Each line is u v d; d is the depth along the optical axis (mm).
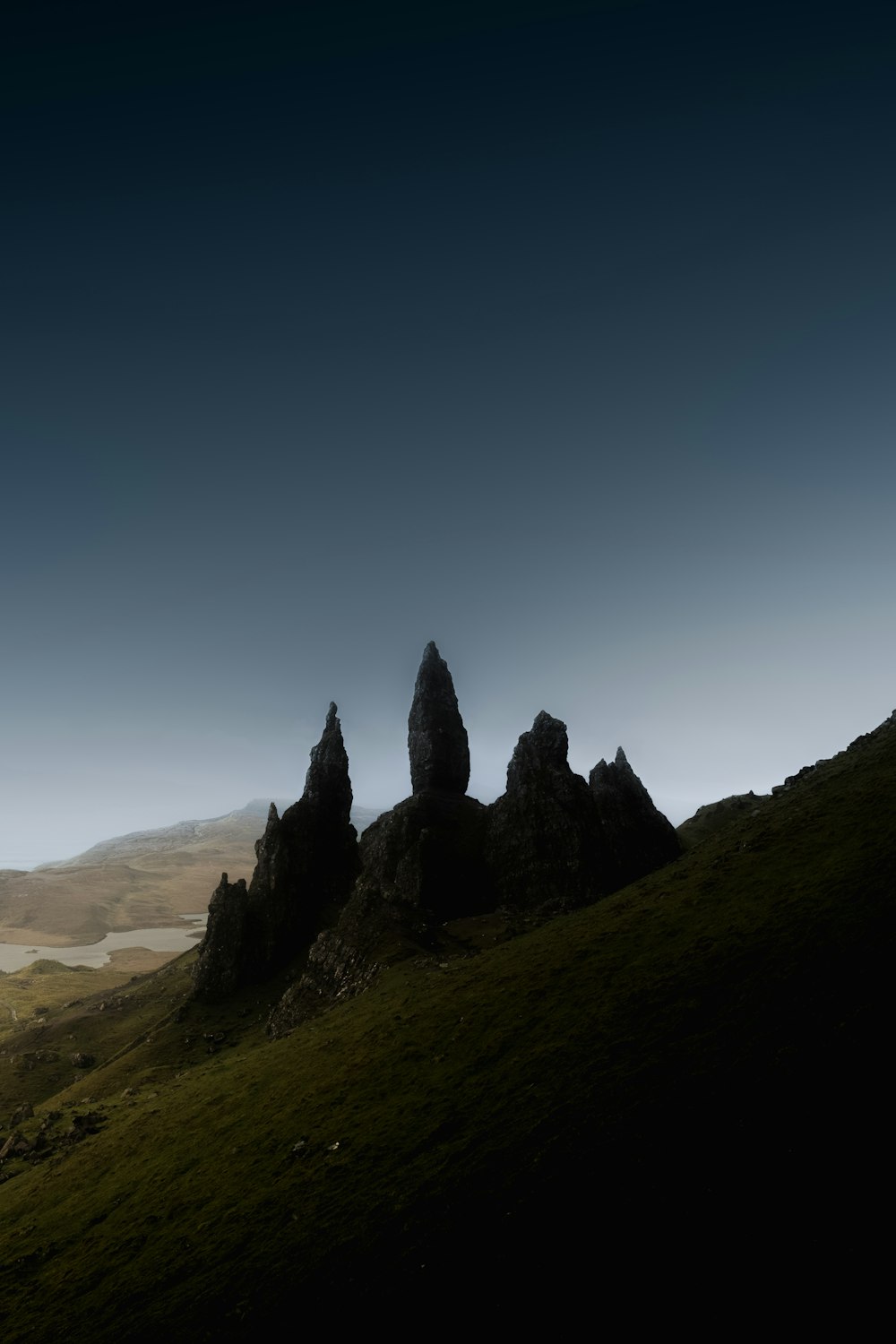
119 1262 36656
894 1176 21328
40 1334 32188
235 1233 34000
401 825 133000
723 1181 23922
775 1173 23328
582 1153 28078
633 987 40969
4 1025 168875
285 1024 89750
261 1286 28531
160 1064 97500
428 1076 42719
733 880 52844
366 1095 44375
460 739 149250
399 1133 36812
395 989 71812
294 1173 37812
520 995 48938
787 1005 31625
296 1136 42938
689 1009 35281
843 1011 29328
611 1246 23359
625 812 139000
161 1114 62000
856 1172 22047
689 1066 30578
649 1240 23000
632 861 125812
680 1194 24141
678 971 40062
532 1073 36625
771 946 37531
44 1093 110000
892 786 55781
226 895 136125
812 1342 17875
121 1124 65062
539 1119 31766
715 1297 20203
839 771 70938
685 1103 28344
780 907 42344
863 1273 18938
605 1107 30453
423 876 116312
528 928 91250
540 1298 22609
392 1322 24016
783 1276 19922
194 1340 26953
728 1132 25844
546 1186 27141
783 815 65625
